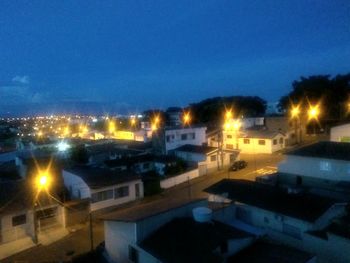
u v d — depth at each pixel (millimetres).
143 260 15922
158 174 38406
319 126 59375
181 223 16984
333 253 16109
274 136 48219
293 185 28359
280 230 18875
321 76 62812
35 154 48781
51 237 23422
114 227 18141
